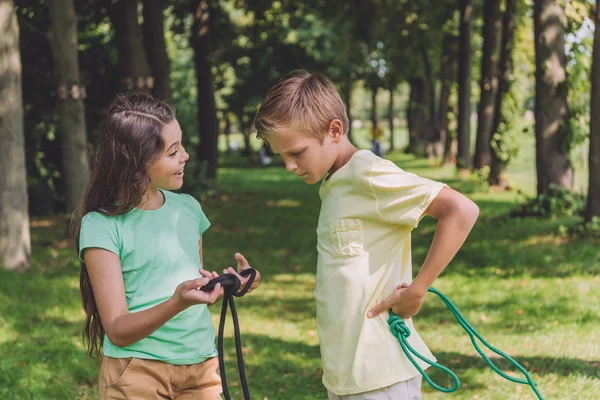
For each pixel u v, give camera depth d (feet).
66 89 34.24
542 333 19.33
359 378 7.98
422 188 7.67
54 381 15.83
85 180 35.06
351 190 8.05
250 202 55.93
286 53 101.65
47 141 46.47
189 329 8.22
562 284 24.45
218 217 46.75
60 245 33.55
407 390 8.09
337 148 8.17
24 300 23.34
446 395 14.83
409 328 8.45
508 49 55.57
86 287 8.47
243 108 121.90
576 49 37.70
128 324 7.48
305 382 16.38
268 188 70.95
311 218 47.26
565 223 33.91
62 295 24.06
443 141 94.89
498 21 60.39
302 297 25.96
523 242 31.27
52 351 17.92
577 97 38.14
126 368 7.91
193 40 56.13
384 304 7.97
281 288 27.50
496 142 57.67
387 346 8.00
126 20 41.14
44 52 45.24
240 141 181.78
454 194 7.63
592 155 31.42
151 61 46.70
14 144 27.61
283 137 7.91
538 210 37.68
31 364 16.63
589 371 16.06
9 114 27.45
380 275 8.07
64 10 33.42
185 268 8.28
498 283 25.49
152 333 7.77
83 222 8.07
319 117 7.89
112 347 8.02
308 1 74.59
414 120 121.80
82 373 16.33
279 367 17.47
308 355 18.54
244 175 91.91
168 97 47.32
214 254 34.60
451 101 92.79
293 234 40.55
